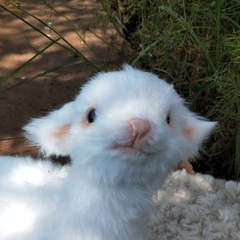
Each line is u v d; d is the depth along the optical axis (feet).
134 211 1.46
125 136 1.26
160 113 1.33
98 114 1.35
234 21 2.40
